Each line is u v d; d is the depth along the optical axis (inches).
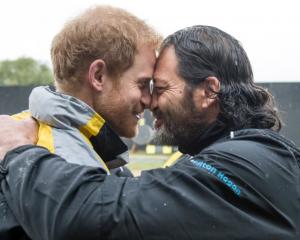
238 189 66.5
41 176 66.3
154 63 80.5
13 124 74.2
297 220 69.0
